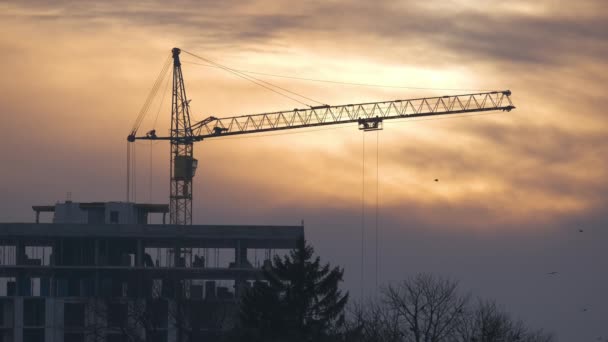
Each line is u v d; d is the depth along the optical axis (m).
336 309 173.75
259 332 171.38
